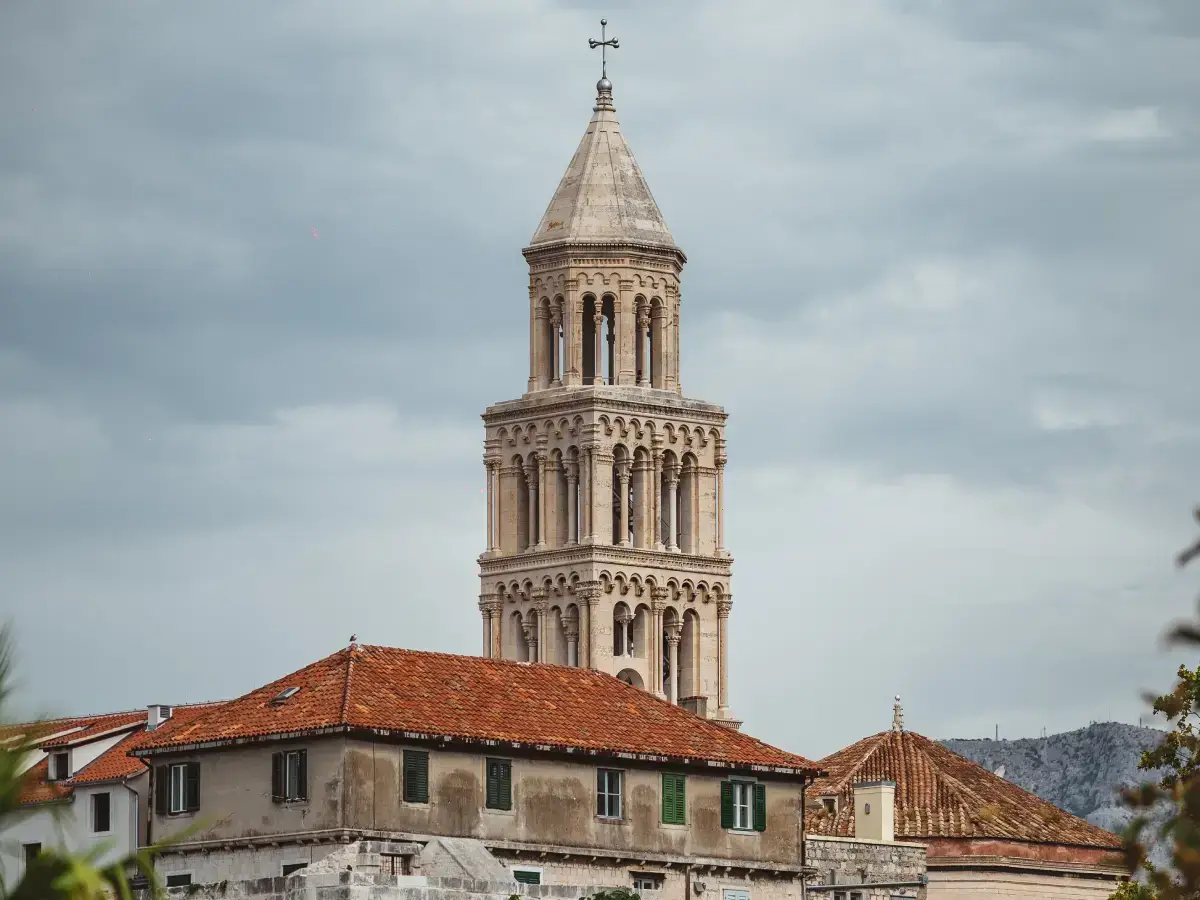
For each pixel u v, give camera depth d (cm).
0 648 6931
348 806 19400
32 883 7000
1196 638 6228
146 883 19650
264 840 19738
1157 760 14100
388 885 16450
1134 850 6266
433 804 19825
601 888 19412
